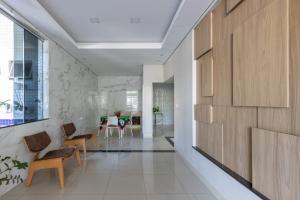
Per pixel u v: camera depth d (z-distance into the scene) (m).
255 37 2.16
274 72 1.88
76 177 3.92
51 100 5.04
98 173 4.13
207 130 3.53
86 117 8.80
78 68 7.53
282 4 1.78
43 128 4.55
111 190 3.35
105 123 9.13
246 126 2.38
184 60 4.95
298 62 1.63
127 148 6.35
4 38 3.71
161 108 12.59
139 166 4.59
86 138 5.66
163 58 7.07
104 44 5.82
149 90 8.26
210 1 3.14
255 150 2.13
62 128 5.66
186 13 3.54
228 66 2.82
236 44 2.54
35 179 3.82
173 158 5.23
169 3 3.59
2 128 3.14
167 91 12.60
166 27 4.73
